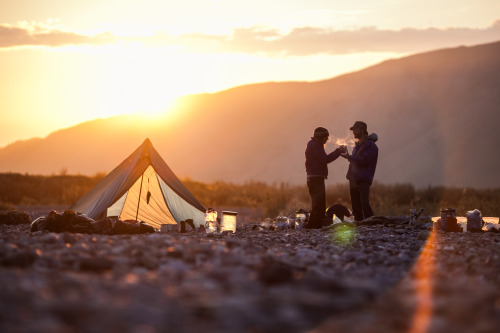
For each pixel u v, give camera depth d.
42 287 4.94
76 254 6.94
